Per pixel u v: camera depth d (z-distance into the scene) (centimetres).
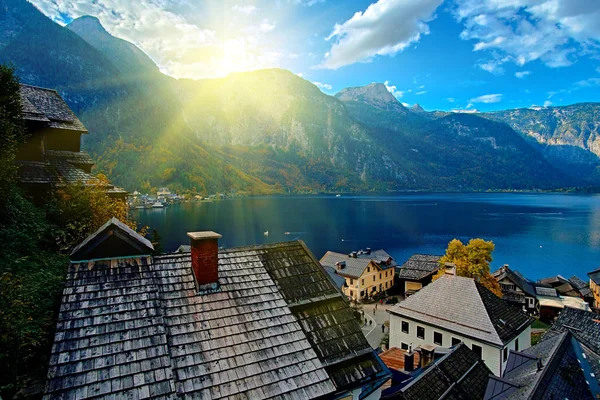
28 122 2502
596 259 10725
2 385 931
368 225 17138
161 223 15988
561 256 11044
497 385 1780
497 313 3456
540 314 6644
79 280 1140
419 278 7406
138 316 1094
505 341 3119
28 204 2020
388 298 7238
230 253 1508
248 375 1082
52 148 2961
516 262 10469
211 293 1288
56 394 866
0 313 977
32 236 1777
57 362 923
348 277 7294
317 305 1455
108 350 985
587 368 1958
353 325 1441
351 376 1272
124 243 1272
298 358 1197
